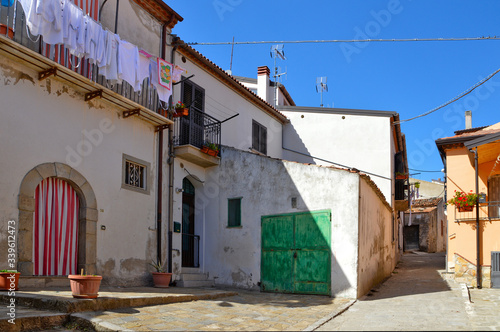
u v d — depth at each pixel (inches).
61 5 382.6
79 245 408.8
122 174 458.0
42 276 365.7
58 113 395.9
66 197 403.9
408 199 842.8
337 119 796.6
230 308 369.7
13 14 366.3
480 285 529.0
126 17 478.3
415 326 308.3
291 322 325.1
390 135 770.2
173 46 540.4
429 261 888.9
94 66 428.8
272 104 849.5
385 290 521.3
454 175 583.5
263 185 540.1
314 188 504.7
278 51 890.1
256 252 531.2
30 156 368.5
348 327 311.1
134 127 478.0
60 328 276.4
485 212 543.8
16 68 364.2
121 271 443.8
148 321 295.0
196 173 569.9
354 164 773.9
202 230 572.4
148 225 484.4
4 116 352.5
